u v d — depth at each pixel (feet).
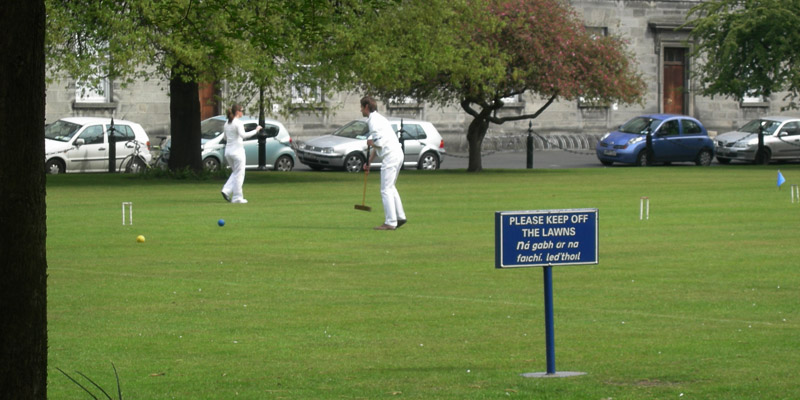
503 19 161.48
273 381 38.19
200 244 77.30
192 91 152.35
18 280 25.61
